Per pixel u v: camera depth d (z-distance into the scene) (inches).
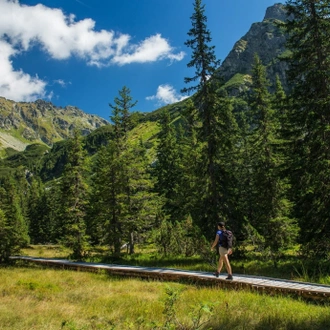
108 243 1113.4
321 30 657.0
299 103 685.3
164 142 1585.9
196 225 858.1
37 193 3321.9
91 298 404.2
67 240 1167.0
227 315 277.0
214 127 888.9
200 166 908.6
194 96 902.4
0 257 1133.1
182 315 285.9
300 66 679.1
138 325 249.0
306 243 660.1
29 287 504.1
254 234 791.1
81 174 1269.7
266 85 1030.4
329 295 338.0
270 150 960.3
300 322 254.5
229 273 454.3
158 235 1023.0
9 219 1253.7
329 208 619.5
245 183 1192.8
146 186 1179.3
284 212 937.5
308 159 655.1
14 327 267.9
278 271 603.2
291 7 674.8
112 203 1112.2
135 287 486.3
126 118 1212.5
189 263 811.4
